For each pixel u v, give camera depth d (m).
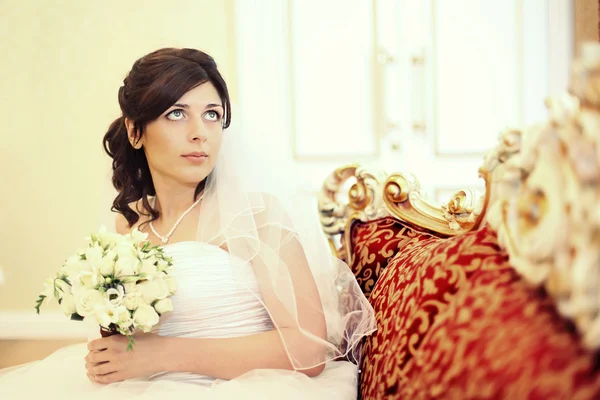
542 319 0.90
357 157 3.77
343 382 1.61
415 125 3.73
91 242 1.55
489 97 3.69
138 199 1.92
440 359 1.06
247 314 1.70
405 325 1.25
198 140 1.68
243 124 1.88
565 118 0.87
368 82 3.73
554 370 0.80
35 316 3.75
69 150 3.73
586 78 0.84
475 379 0.93
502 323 0.96
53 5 3.66
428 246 1.51
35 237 3.78
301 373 1.58
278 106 3.73
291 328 1.63
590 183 0.79
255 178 1.77
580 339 0.82
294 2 3.70
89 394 1.54
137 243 1.52
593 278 0.77
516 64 3.65
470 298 1.08
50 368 1.79
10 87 3.72
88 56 3.67
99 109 3.69
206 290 1.67
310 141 3.78
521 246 0.93
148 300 1.48
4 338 3.75
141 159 1.91
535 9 3.61
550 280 0.85
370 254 1.79
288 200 1.79
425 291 1.24
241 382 1.51
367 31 3.70
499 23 3.65
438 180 3.75
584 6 3.48
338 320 1.73
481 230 1.26
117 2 3.64
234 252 1.71
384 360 1.32
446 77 3.70
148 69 1.70
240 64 3.63
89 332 1.99
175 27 3.63
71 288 1.51
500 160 1.28
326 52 3.72
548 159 0.89
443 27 3.68
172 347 1.58
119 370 1.58
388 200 1.82
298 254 1.73
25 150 3.74
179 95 1.67
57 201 3.75
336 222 1.98
